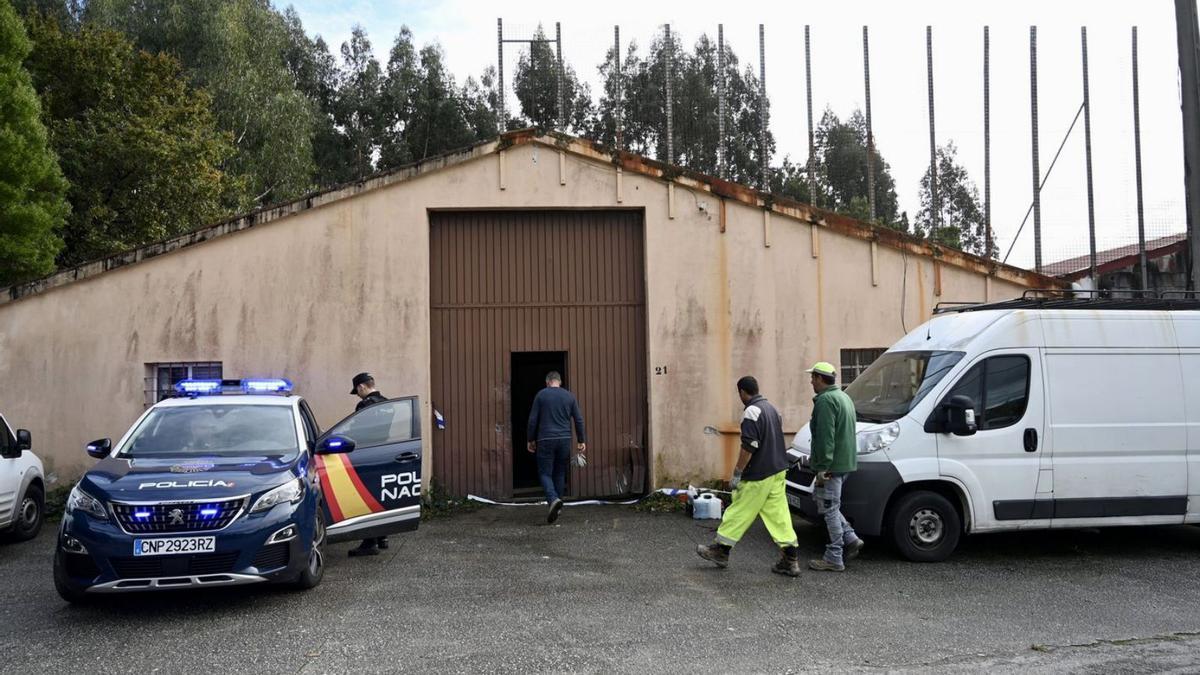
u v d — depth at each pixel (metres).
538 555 7.84
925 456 7.45
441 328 10.82
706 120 33.12
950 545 7.51
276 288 10.31
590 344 11.03
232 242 10.29
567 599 6.29
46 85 19.23
